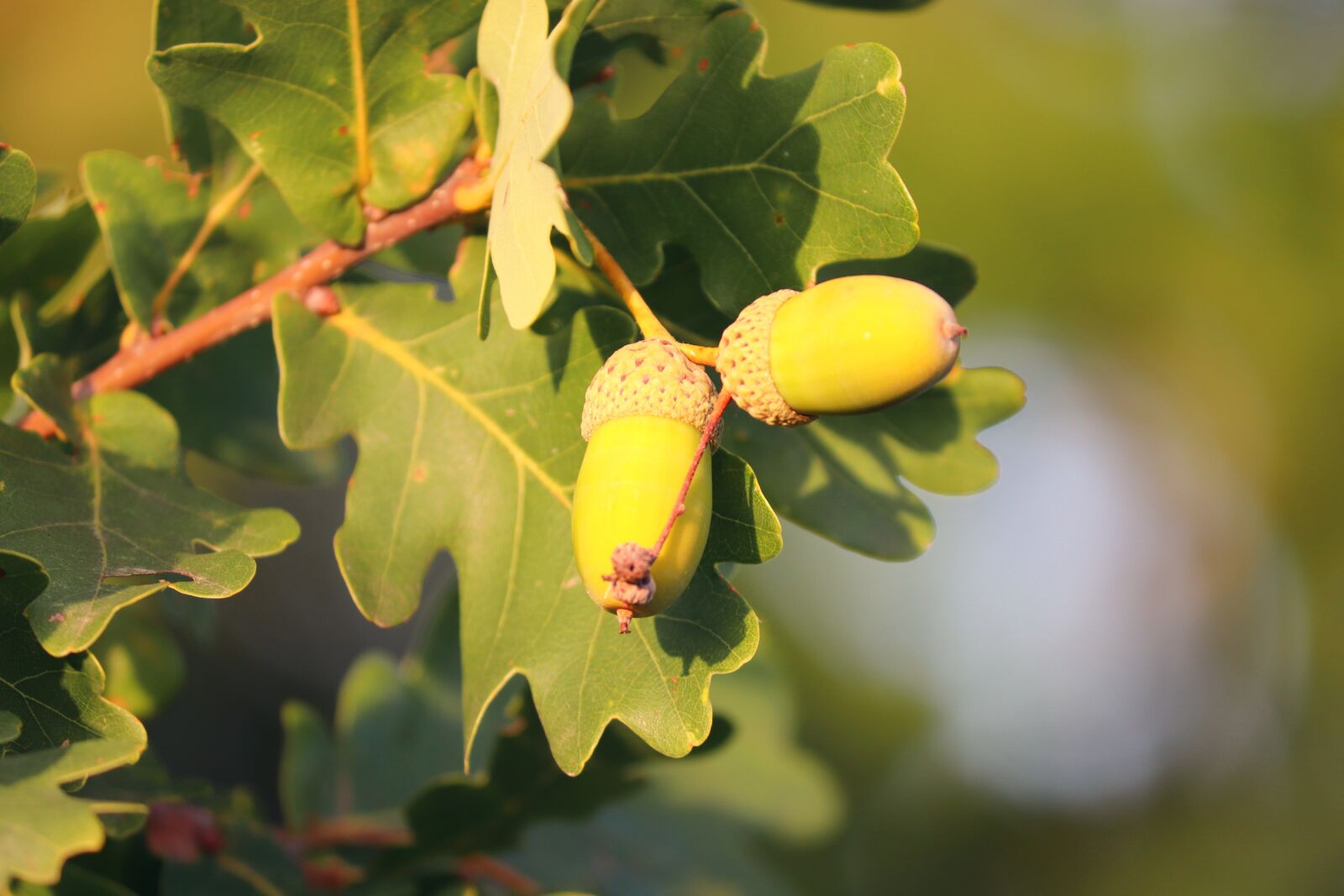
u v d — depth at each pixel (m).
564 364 0.34
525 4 0.32
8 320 0.36
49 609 0.31
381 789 0.44
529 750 0.38
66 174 0.38
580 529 0.31
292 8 0.33
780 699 0.52
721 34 0.33
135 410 0.35
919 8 0.37
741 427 0.37
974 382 0.37
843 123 0.33
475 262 0.35
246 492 0.84
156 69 0.33
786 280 0.34
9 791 0.29
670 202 0.34
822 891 0.65
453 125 0.34
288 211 0.36
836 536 0.37
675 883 0.46
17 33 0.84
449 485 0.34
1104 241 0.93
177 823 0.38
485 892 0.40
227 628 0.87
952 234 0.91
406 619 0.34
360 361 0.34
